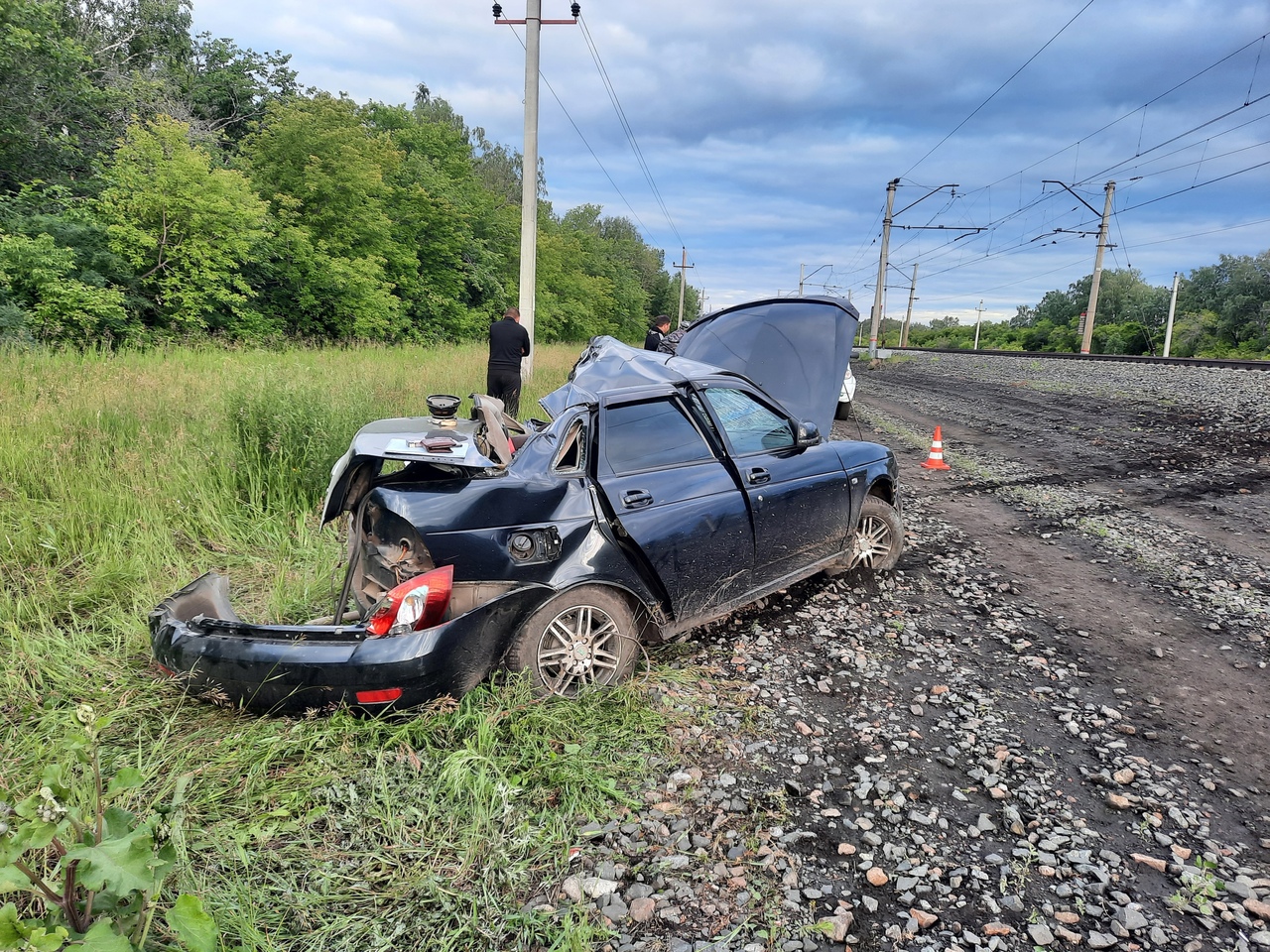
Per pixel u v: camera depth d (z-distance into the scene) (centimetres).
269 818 261
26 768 274
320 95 2353
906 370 2889
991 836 272
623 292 6450
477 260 3509
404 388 959
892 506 561
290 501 591
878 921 231
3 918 141
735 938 223
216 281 1717
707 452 418
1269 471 920
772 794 292
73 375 863
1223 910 236
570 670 346
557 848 258
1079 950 220
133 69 2252
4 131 1586
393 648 294
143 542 485
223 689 300
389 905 229
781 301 709
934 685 388
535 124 1432
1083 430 1266
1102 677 400
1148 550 630
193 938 161
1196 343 6084
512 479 339
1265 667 412
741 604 428
